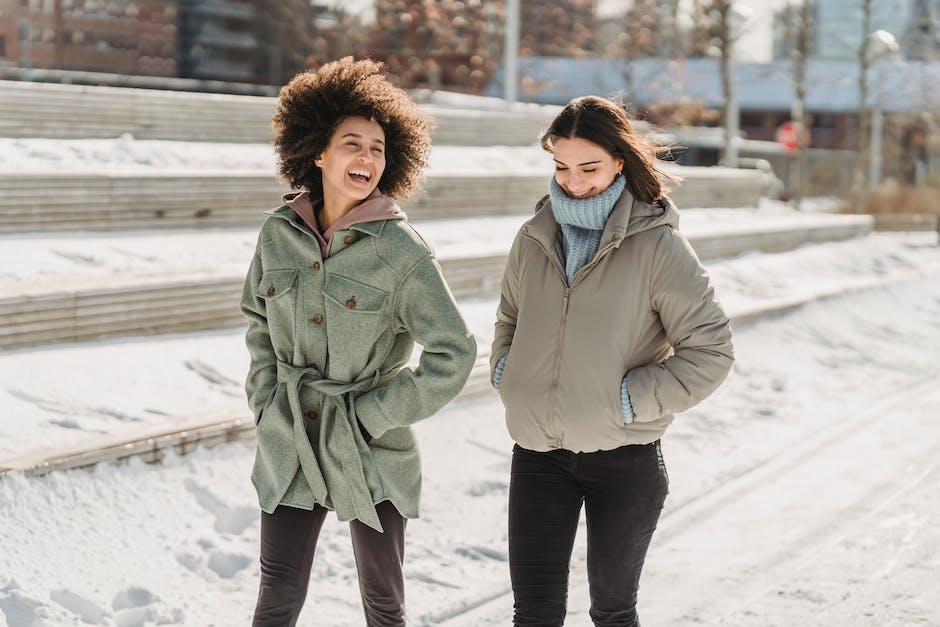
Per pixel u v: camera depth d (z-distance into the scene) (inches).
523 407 123.4
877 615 166.2
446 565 183.2
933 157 1344.7
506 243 362.3
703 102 1013.2
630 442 121.6
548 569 124.2
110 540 168.9
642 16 952.9
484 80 909.2
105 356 224.2
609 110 119.8
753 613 167.8
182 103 380.8
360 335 121.2
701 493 228.4
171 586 164.1
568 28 1141.1
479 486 218.1
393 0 842.2
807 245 546.6
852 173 1222.3
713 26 806.5
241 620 157.4
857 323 414.0
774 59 1188.5
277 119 127.1
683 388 119.0
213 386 224.4
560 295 122.6
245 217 328.8
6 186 271.0
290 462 122.3
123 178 295.4
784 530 205.8
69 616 149.6
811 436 274.5
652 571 185.8
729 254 478.3
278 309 123.3
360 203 124.5
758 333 369.1
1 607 146.9
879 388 329.7
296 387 121.4
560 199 121.0
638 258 120.0
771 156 1331.2
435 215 395.9
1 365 209.9
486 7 889.5
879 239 614.5
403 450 125.7
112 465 181.9
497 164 463.8
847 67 1401.3
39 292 223.9
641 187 121.6
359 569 125.3
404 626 126.5
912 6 1274.6
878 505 220.5
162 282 245.3
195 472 192.5
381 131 123.9
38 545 161.0
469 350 120.9
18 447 178.4
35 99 340.2
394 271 121.3
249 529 184.4
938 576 181.9
